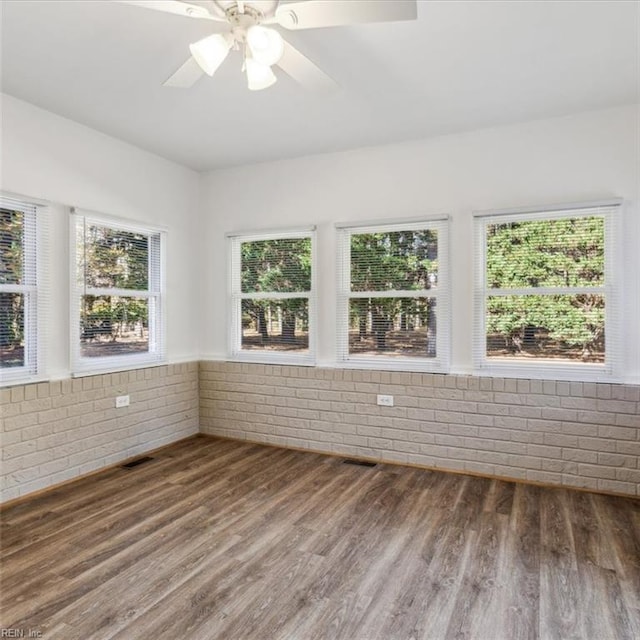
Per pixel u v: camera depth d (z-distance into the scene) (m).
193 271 4.79
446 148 3.81
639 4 2.14
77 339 3.60
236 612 1.98
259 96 3.12
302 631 1.87
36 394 3.28
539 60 2.65
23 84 2.96
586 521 2.84
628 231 3.28
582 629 1.88
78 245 3.62
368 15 1.79
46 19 2.27
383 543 2.57
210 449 4.32
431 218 3.82
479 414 3.66
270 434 4.46
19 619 1.92
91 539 2.61
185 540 2.61
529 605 2.04
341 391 4.15
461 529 2.74
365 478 3.59
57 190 3.45
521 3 2.14
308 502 3.13
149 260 4.32
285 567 2.33
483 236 3.71
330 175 4.23
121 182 3.96
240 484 3.46
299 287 4.41
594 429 3.32
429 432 3.83
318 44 2.47
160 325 4.39
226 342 4.73
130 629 1.87
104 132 3.76
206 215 4.80
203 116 3.45
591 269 3.39
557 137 3.46
